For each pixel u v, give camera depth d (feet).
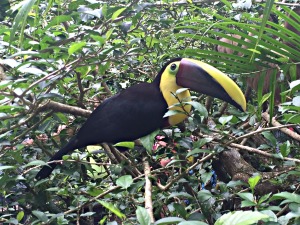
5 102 4.90
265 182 4.68
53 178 5.26
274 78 5.02
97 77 6.35
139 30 6.13
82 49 4.80
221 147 4.53
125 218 3.76
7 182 4.87
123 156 5.42
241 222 2.52
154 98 5.06
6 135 5.04
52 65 4.67
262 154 4.65
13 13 5.87
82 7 5.13
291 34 4.59
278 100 5.95
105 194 4.47
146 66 6.63
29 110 5.02
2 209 5.31
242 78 5.61
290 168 4.50
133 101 5.08
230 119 4.71
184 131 5.29
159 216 4.60
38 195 5.19
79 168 5.19
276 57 4.91
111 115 5.08
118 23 5.77
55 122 5.84
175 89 5.02
